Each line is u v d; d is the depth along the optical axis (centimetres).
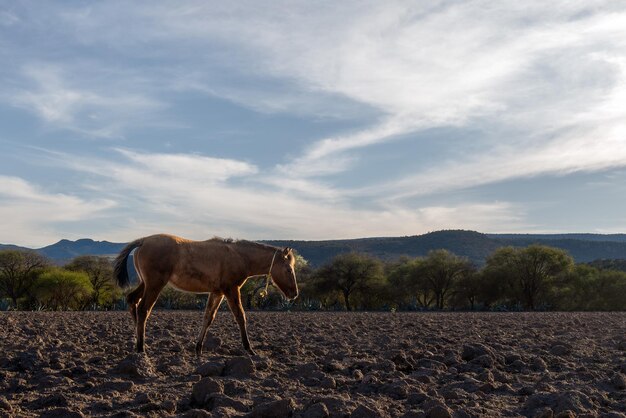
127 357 1010
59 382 896
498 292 8562
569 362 1189
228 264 1204
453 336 1780
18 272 8000
